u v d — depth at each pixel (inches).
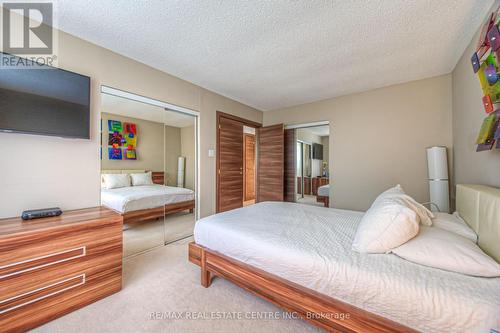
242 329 51.8
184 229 129.6
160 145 123.4
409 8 63.2
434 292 34.5
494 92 55.0
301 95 142.6
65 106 70.9
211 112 136.6
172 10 64.7
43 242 53.3
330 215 83.0
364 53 89.0
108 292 64.4
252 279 56.4
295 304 48.6
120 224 67.7
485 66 57.2
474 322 31.2
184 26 72.4
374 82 119.5
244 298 63.7
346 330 41.6
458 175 95.9
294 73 109.2
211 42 82.0
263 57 93.3
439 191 101.5
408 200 57.0
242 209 94.3
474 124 77.4
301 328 52.1
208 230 69.8
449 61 95.3
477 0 59.7
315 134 163.6
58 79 69.6
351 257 46.2
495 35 48.2
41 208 69.2
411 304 35.5
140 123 115.5
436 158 102.3
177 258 91.8
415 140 115.9
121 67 91.3
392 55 90.5
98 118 83.5
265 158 176.7
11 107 60.6
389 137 123.6
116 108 106.0
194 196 131.1
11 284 48.8
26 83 63.4
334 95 141.6
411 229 45.1
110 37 79.0
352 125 137.2
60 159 73.4
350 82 119.6
